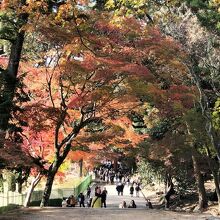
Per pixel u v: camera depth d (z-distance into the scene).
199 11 19.36
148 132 28.88
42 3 15.83
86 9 17.77
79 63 16.42
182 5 17.77
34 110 17.05
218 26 17.59
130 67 15.79
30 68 19.14
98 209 17.00
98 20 16.86
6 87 15.84
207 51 16.56
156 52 16.62
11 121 18.72
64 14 16.30
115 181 58.28
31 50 19.78
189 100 17.94
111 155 21.44
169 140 22.14
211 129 16.69
